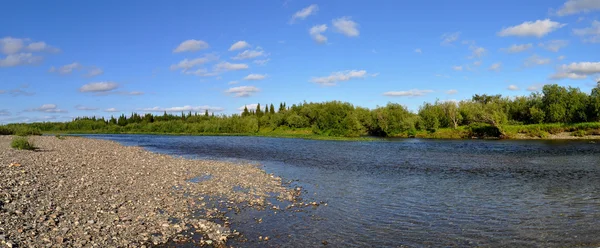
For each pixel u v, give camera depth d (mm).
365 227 15484
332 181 26812
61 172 22688
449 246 13336
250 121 128375
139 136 112312
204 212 16938
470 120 102625
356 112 103438
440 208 18828
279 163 38094
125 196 18469
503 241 13898
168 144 69875
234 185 23984
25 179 19047
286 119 125562
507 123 99812
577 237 14328
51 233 12297
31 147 38344
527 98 108938
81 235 12492
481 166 35469
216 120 138875
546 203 19984
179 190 21250
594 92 93125
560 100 95375
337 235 14367
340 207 18844
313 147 60375
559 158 42250
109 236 12734
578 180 27281
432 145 64375
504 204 19766
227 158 43312
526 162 38594
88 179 21375
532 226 15766
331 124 98000
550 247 13273
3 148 37125
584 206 19297
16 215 13375
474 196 21719
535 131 84812
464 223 16203
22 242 11172
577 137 80438
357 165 36375
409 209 18578
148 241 12766
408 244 13508
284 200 20172
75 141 61406
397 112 99188
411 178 28328
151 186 21672
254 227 15094
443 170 32781
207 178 26531
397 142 73250
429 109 110438
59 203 15734
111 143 63000
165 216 15711
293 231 14734
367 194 22188
